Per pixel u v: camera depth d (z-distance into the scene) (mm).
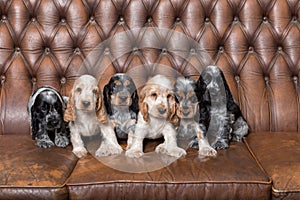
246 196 1398
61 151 1573
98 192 1389
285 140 1678
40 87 1698
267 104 1846
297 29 1859
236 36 1858
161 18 1851
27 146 1607
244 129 1729
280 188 1387
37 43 1837
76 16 1840
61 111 1614
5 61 1836
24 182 1377
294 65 1859
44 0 1838
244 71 1860
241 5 1858
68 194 1393
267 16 1866
